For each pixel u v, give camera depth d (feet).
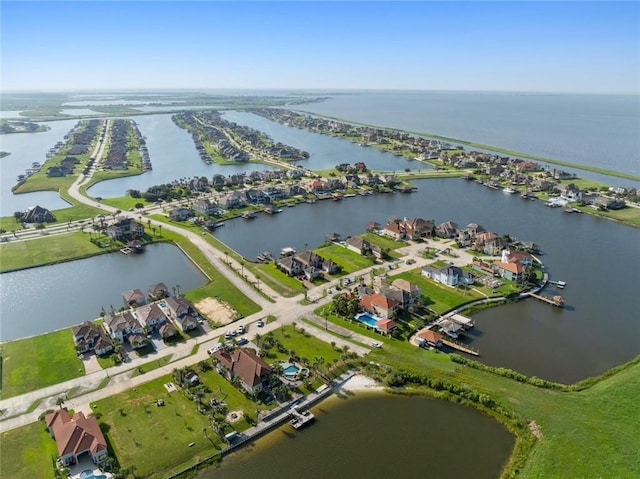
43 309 423.23
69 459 239.50
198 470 239.30
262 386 298.97
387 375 311.06
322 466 241.76
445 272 453.58
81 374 314.96
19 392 296.30
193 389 297.12
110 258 538.88
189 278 484.33
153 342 354.95
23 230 618.03
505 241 561.43
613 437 253.85
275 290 442.50
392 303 388.37
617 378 310.86
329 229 648.79
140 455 245.86
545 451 246.06
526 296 436.35
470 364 325.21
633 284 464.24
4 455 245.65
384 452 251.19
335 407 286.87
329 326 377.30
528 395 291.38
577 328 383.04
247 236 616.80
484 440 260.62
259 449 253.24
